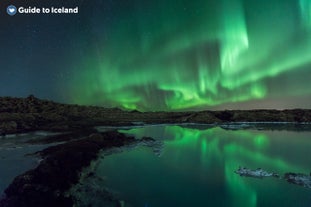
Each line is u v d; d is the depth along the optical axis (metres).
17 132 43.88
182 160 22.23
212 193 14.05
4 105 67.31
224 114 73.44
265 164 20.67
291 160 22.05
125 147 28.06
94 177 16.48
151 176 17.28
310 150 26.84
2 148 29.42
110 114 83.88
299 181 15.73
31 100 76.19
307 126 54.09
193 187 15.06
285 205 12.30
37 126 51.53
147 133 43.47
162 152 25.88
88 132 43.31
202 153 25.48
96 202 12.45
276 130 46.50
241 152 26.02
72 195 12.92
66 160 17.19
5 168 19.70
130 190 14.32
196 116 71.38
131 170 18.70
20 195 12.36
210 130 47.72
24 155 24.53
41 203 11.73
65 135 39.56
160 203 12.62
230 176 17.25
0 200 12.01
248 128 50.75
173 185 15.40
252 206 12.33
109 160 21.81
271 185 15.20
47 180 13.75
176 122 68.88
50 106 77.69
